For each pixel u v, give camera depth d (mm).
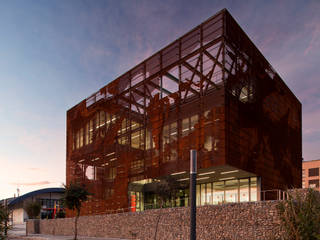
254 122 35094
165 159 35625
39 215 60281
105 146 46656
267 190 32531
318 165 84562
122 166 42438
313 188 13164
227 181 36906
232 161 29547
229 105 30656
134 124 41906
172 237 24797
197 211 23141
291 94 48625
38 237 36375
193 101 33500
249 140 33344
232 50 32812
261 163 35062
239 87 33094
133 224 29328
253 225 19344
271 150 38281
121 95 45344
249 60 36188
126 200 40812
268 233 18422
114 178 43719
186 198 38094
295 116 49094
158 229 26328
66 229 40906
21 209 69188
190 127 33250
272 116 40219
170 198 33219
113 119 46188
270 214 18609
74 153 54375
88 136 51531
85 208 48906
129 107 43344
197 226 22922
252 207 19672
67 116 58719
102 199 45375
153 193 43344
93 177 48344
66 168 56188
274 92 42094
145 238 27562
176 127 35000
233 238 20328
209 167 30156
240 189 35531
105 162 46281
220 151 29312
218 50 31922
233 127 30766
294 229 11672
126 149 42406
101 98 49906
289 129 45625
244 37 35875
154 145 37656
